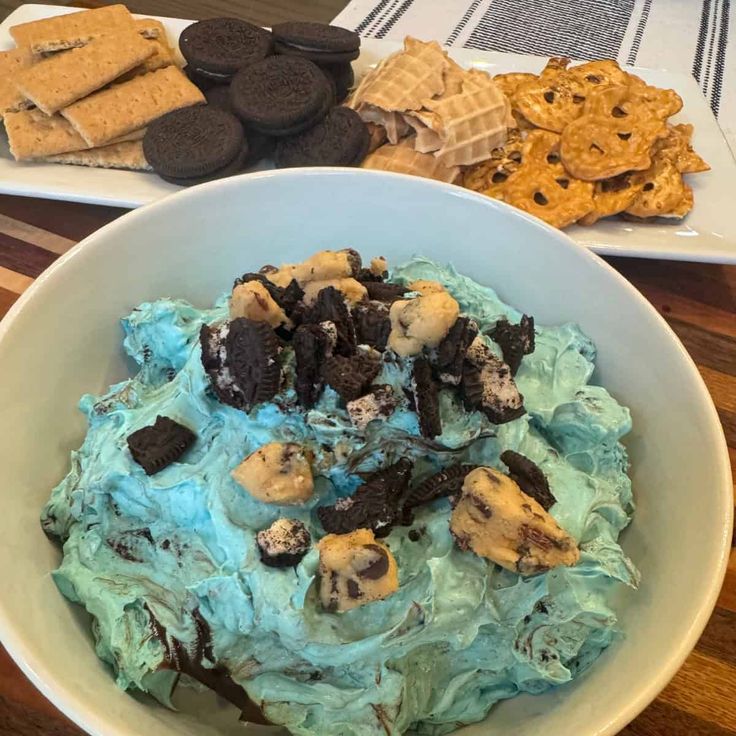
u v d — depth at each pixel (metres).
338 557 0.19
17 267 0.32
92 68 0.39
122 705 0.19
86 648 0.20
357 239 0.28
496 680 0.21
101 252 0.25
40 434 0.23
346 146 0.37
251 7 0.47
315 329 0.21
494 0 0.49
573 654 0.20
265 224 0.28
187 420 0.23
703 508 0.21
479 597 0.20
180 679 0.20
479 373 0.22
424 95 0.38
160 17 0.44
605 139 0.37
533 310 0.27
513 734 0.20
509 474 0.22
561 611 0.21
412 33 0.46
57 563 0.22
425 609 0.20
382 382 0.22
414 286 0.24
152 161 0.36
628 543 0.23
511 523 0.19
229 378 0.21
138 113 0.38
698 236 0.35
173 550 0.22
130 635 0.20
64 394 0.24
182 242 0.26
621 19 0.48
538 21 0.47
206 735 0.19
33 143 0.37
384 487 0.21
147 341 0.25
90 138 0.36
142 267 0.26
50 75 0.38
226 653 0.20
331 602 0.20
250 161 0.39
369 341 0.22
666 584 0.21
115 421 0.23
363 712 0.20
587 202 0.35
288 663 0.20
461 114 0.37
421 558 0.21
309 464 0.21
